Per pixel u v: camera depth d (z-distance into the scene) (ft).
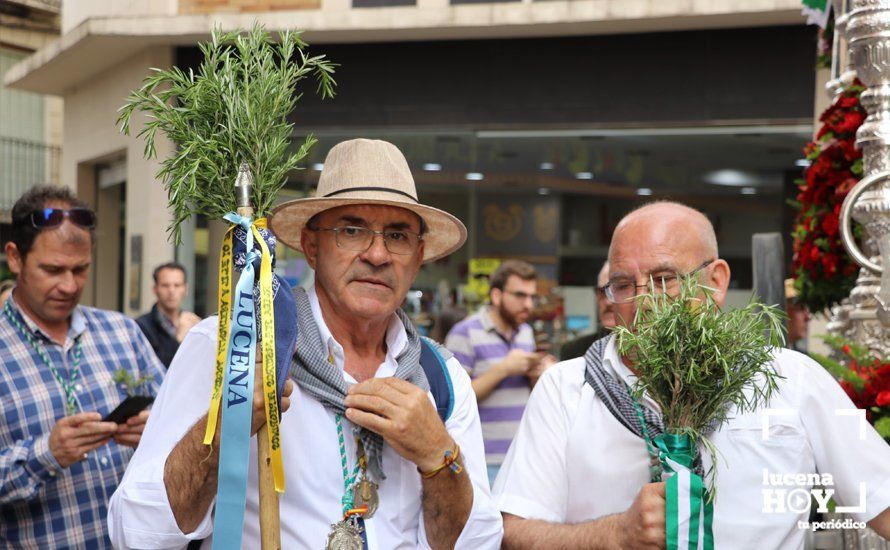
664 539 7.19
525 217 32.65
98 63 38.14
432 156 33.55
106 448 11.16
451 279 32.63
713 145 31.73
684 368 7.22
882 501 7.94
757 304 7.45
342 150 8.29
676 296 7.68
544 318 29.73
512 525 8.11
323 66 7.82
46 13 57.77
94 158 40.47
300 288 8.44
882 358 9.82
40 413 10.93
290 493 7.68
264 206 7.43
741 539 7.67
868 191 9.37
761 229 31.32
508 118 33.06
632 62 32.19
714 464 7.25
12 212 11.20
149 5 35.58
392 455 7.97
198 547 7.68
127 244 37.22
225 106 7.40
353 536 7.56
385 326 8.43
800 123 30.96
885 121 9.54
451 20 31.45
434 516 7.73
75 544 10.75
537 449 8.30
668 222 8.00
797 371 8.14
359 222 8.02
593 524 7.66
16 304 11.28
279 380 7.10
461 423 8.38
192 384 7.66
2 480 10.23
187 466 7.14
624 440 7.95
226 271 7.29
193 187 7.08
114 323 12.02
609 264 8.29
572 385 8.35
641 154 32.19
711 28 31.48
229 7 34.78
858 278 10.73
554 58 32.78
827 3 12.87
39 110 59.31
